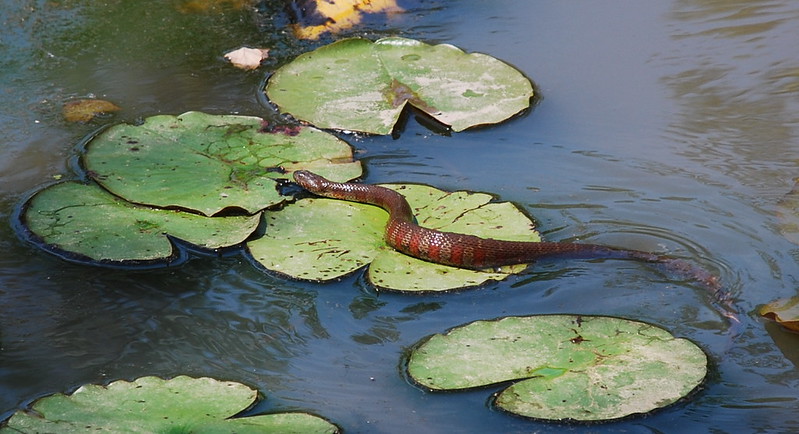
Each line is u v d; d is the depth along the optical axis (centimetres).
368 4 1091
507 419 509
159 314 616
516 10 1098
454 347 563
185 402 515
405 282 636
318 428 494
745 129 827
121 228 686
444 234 661
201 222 696
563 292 632
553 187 757
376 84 910
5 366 563
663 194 738
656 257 662
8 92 911
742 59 948
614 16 1070
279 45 1022
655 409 505
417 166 795
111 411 504
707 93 891
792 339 579
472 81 912
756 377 543
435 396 530
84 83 934
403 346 582
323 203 742
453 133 844
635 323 583
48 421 493
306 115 857
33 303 624
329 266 651
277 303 625
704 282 637
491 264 661
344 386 546
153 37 1034
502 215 707
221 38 1034
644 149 804
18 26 1048
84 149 809
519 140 828
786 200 721
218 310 620
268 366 567
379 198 738
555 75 940
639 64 955
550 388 523
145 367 566
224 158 782
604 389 521
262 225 704
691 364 541
